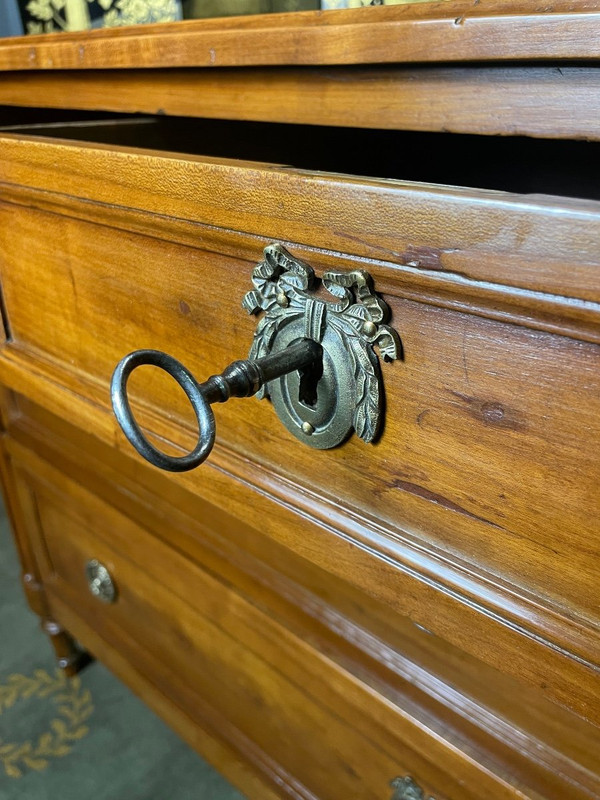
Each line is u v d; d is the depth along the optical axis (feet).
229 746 2.11
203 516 1.77
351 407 1.00
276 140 1.81
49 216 1.43
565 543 0.86
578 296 0.71
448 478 0.95
